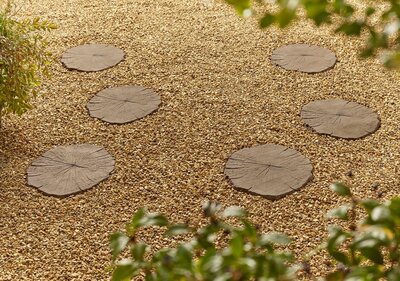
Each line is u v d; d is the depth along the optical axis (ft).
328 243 4.92
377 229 4.65
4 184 12.63
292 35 18.34
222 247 10.69
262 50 17.57
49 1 20.71
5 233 11.38
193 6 20.21
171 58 17.19
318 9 4.21
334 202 11.97
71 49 17.65
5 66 13.28
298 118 14.62
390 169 12.94
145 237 11.14
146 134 14.11
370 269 4.63
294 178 12.53
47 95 15.60
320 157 13.32
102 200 12.18
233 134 14.07
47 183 12.59
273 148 13.50
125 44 17.94
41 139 14.03
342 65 16.85
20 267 10.58
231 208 5.06
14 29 14.44
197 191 12.35
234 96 15.48
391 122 14.52
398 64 4.24
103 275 10.39
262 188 12.28
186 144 13.76
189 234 11.21
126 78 16.28
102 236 11.29
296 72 16.48
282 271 4.47
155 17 19.51
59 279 10.33
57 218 11.75
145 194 12.34
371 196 12.10
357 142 13.79
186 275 4.47
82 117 14.78
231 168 12.90
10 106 13.62
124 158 13.35
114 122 14.51
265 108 15.01
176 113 14.84
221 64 16.89
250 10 4.24
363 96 15.49
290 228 11.35
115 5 20.38
